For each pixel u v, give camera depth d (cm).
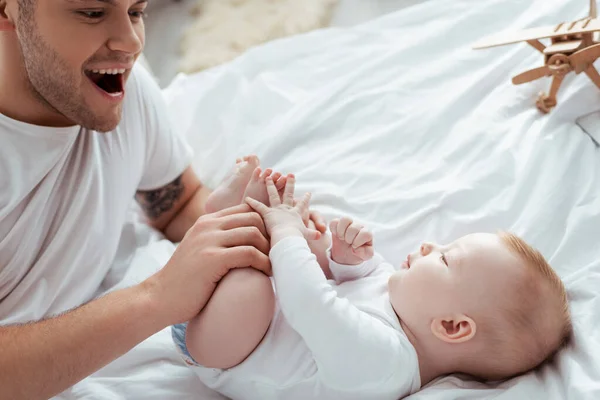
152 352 119
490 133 143
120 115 116
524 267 105
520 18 167
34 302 117
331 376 100
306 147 155
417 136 149
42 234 118
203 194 150
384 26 187
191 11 271
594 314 110
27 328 97
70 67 104
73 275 122
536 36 140
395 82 164
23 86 108
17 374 92
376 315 109
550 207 126
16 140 110
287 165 150
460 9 182
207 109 172
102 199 126
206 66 239
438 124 150
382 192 139
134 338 99
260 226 108
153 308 99
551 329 105
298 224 107
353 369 99
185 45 253
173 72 243
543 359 107
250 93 172
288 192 113
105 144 126
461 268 106
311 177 145
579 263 120
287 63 182
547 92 148
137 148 133
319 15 253
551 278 106
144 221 153
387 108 158
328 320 98
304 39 188
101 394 110
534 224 125
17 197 111
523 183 131
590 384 98
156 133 139
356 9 255
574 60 133
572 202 128
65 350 95
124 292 102
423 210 132
